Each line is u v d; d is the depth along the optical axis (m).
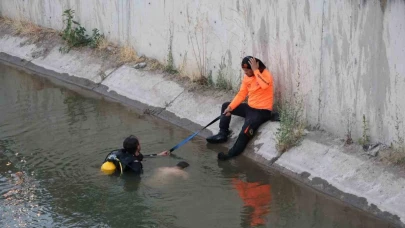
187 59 11.59
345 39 8.48
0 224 7.54
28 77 13.52
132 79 12.25
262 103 9.55
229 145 9.74
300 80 9.35
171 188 8.38
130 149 8.87
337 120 8.84
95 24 13.73
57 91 12.56
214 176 8.74
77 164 9.12
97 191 8.30
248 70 9.47
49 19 14.85
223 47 10.76
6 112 11.34
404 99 7.83
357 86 8.45
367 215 7.53
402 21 7.67
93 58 13.34
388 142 8.17
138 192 8.27
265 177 8.69
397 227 7.19
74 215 7.74
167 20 11.88
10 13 16.00
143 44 12.66
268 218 7.62
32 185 8.51
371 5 8.03
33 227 7.47
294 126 9.27
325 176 8.32
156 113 11.21
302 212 7.72
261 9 9.81
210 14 10.86
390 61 7.92
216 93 10.84
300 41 9.21
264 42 9.90
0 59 14.84
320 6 8.77
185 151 9.59
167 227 7.47
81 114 11.23
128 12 12.80
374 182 7.83
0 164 9.17
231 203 8.00
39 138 10.12
